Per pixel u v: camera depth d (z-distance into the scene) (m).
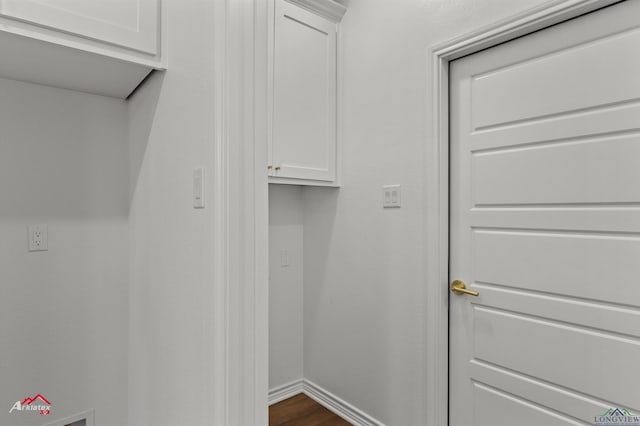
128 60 1.23
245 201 0.85
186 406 1.08
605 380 1.23
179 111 1.14
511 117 1.46
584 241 1.28
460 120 1.64
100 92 1.66
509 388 1.47
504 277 1.49
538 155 1.39
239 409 0.84
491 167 1.53
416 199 1.74
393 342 1.85
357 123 2.05
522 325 1.44
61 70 1.35
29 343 1.53
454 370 1.66
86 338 1.68
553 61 1.34
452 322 1.67
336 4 2.05
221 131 0.86
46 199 1.57
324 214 2.28
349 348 2.11
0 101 1.46
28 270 1.53
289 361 2.41
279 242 2.35
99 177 1.71
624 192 1.19
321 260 2.31
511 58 1.46
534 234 1.40
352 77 2.08
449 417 1.67
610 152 1.21
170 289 1.22
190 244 1.04
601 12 1.23
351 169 2.09
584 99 1.27
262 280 0.87
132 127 1.71
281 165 1.89
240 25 0.85
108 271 1.74
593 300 1.26
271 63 1.85
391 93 1.86
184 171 1.09
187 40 1.07
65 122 1.62
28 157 1.53
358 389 2.05
